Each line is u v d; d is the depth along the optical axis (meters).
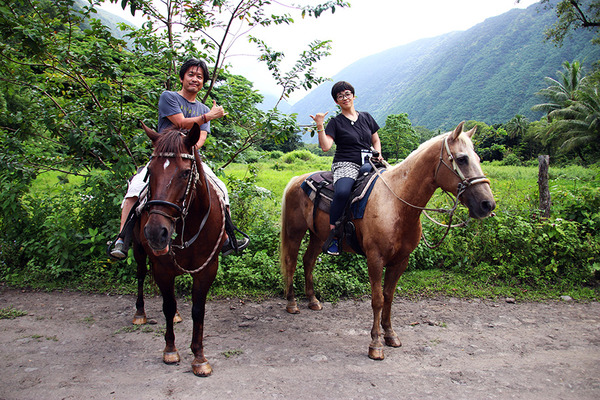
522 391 2.71
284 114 4.89
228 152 5.50
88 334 3.60
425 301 4.76
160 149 2.33
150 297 4.66
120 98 5.04
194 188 2.53
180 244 2.69
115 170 4.77
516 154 46.34
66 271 5.08
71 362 3.02
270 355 3.25
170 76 5.19
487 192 2.91
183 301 4.60
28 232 5.45
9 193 5.26
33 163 5.25
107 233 5.03
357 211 3.47
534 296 4.89
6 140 5.00
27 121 5.19
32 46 4.16
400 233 3.30
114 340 3.48
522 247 5.52
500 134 52.72
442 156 3.11
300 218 4.36
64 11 4.45
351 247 3.65
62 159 5.32
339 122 3.88
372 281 3.32
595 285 5.19
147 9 5.06
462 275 5.56
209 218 2.85
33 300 4.45
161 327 3.81
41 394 2.52
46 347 3.29
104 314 4.12
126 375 2.82
